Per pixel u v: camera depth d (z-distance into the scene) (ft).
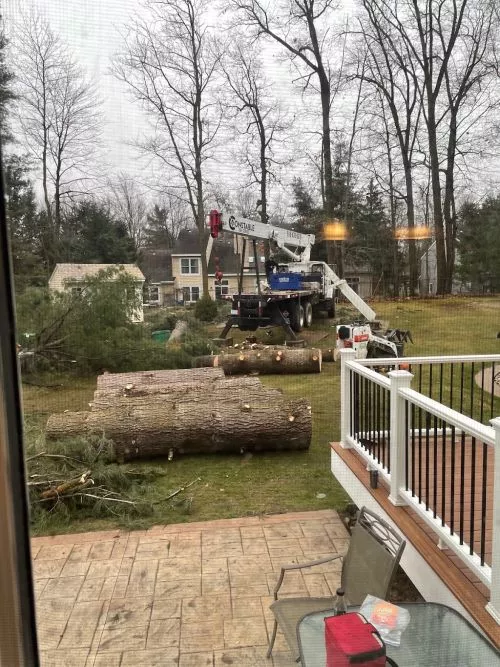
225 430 14.33
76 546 9.13
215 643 6.40
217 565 8.43
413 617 5.06
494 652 4.58
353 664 3.98
